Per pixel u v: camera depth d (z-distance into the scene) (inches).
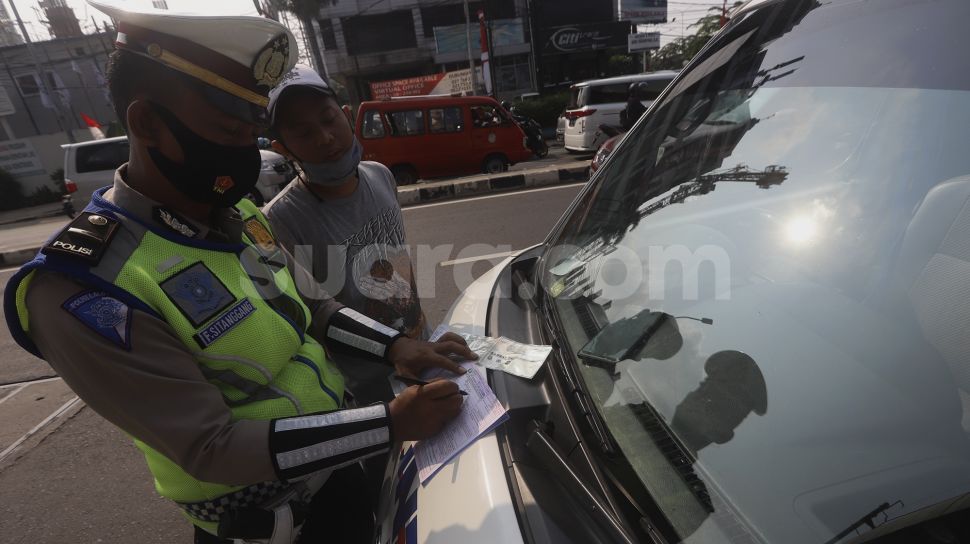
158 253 30.8
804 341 29.4
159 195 32.7
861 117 35.5
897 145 32.6
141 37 29.1
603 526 26.1
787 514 23.9
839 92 37.8
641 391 32.3
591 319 40.3
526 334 44.5
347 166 52.5
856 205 32.7
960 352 25.1
